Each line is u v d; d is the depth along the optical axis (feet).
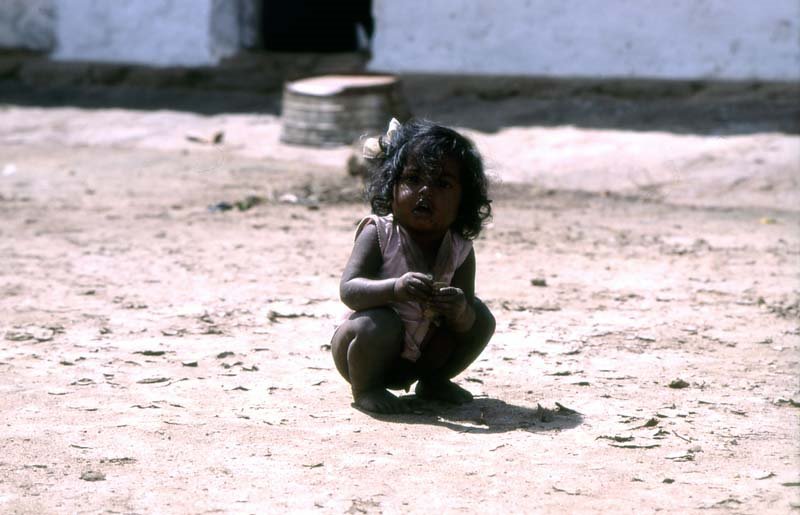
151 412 30.07
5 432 27.94
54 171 86.28
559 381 34.22
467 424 29.48
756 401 32.32
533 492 24.18
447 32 109.91
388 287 28.17
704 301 47.03
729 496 24.08
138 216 68.23
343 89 93.81
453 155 28.53
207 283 49.16
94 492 23.80
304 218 68.28
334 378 34.09
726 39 100.53
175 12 120.88
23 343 38.11
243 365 35.45
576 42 105.81
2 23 126.00
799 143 84.33
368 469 25.55
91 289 47.42
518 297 47.26
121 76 121.49
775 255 57.98
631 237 63.00
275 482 24.61
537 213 70.90
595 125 95.04
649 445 27.78
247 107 111.96
